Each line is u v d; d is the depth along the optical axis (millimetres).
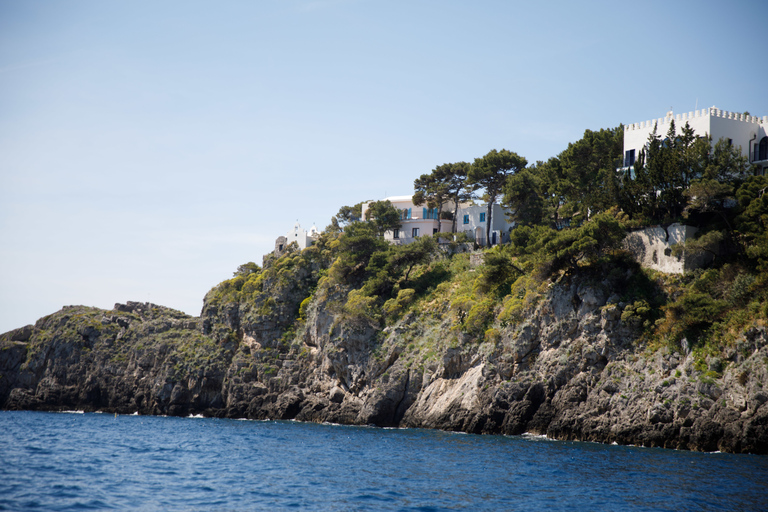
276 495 46531
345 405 108938
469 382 92000
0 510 40969
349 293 119812
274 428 99875
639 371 75438
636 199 88875
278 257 147625
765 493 47531
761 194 78875
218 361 133375
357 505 43844
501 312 90938
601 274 85188
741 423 65500
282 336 130875
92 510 41406
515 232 103375
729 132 90750
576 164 104125
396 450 70062
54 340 150500
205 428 99562
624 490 48656
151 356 142625
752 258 75438
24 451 67000
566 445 72938
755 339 67312
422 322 106062
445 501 45281
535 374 84562
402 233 139500
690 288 77812
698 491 48156
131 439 81188
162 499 44750
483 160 122688
